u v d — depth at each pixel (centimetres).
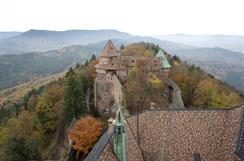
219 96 12512
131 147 5359
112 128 5175
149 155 5753
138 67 11300
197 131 6006
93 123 8306
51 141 10844
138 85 10212
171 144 5922
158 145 5916
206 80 14738
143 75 10875
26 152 8294
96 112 10831
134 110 9394
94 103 11106
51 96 12400
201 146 5853
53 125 11244
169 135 6025
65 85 10900
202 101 11794
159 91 10400
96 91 11069
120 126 4578
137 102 9625
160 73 12075
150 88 10294
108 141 4688
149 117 6216
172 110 6269
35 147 8856
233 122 5856
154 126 6122
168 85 11094
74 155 7988
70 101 10150
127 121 5872
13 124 12162
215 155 5719
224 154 5616
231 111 6066
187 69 16250
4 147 9256
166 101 10269
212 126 6009
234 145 5528
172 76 13100
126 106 9281
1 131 12456
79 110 10188
